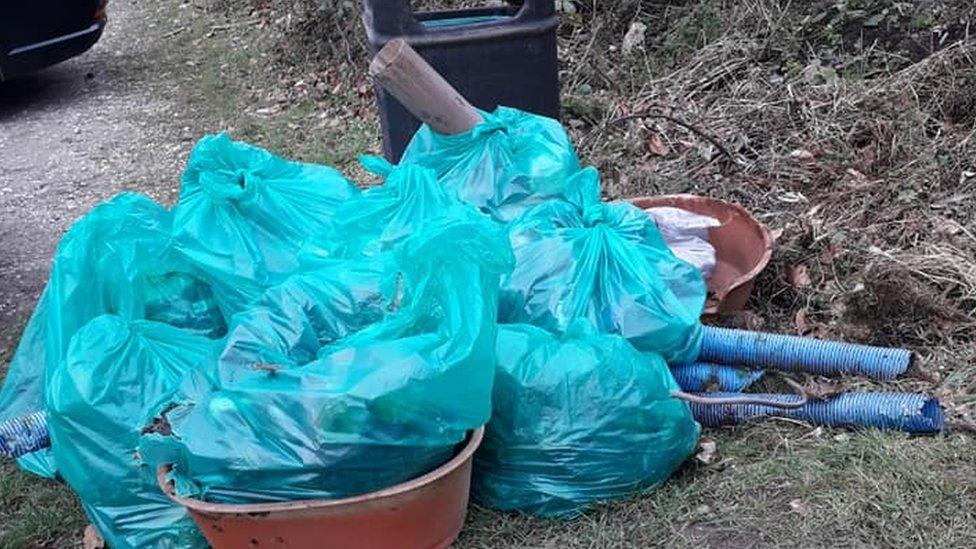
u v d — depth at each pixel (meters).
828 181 4.30
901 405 2.92
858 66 4.98
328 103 6.47
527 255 3.17
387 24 4.49
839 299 3.58
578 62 5.70
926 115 4.45
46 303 3.37
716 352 3.24
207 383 2.67
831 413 2.99
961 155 4.19
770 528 2.68
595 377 2.72
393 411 2.39
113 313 3.17
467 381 2.46
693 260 3.62
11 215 5.64
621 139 4.93
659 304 3.11
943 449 2.85
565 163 3.59
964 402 3.04
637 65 5.61
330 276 2.87
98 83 7.67
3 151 6.61
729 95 5.08
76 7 7.45
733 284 3.42
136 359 2.82
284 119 6.37
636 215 3.41
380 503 2.46
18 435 3.09
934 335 3.35
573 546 2.70
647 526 2.72
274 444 2.43
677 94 5.18
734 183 4.42
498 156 3.62
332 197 3.55
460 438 2.56
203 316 3.21
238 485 2.44
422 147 3.80
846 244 3.81
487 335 2.50
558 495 2.75
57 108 7.26
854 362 3.17
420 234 2.54
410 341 2.46
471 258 2.52
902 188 4.07
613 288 3.13
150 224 3.38
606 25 5.95
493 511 2.82
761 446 2.97
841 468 2.84
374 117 6.07
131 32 8.82
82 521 3.07
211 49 7.96
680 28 5.65
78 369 2.76
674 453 2.81
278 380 2.49
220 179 3.38
